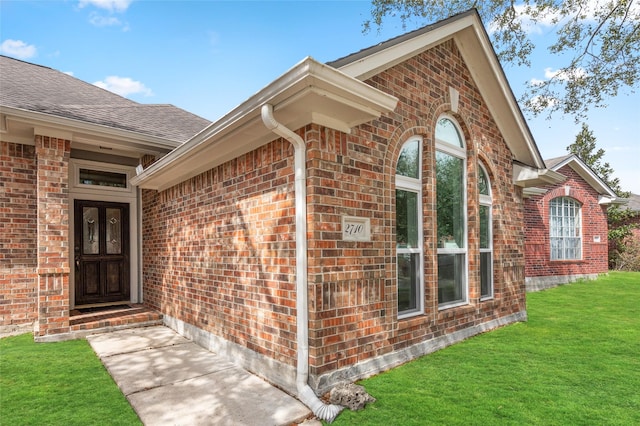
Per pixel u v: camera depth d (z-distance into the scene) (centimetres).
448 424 304
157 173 594
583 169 1373
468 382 390
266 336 418
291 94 324
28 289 649
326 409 321
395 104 370
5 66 846
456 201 598
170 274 667
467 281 593
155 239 738
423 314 499
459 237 596
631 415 320
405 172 497
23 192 650
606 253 1463
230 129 402
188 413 328
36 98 668
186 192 612
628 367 438
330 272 369
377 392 364
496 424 304
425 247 507
